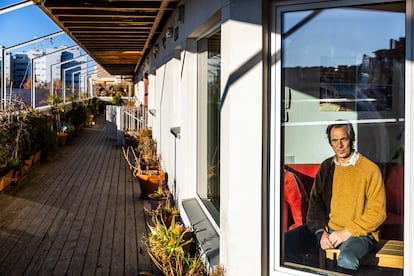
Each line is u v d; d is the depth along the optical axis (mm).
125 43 8930
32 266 3951
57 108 13172
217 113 3742
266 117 2535
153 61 9500
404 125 2289
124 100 28172
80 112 15852
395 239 2387
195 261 3146
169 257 3271
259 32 2477
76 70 21625
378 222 2420
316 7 2430
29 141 8336
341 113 2459
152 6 4840
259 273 2582
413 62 2213
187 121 4484
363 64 2391
